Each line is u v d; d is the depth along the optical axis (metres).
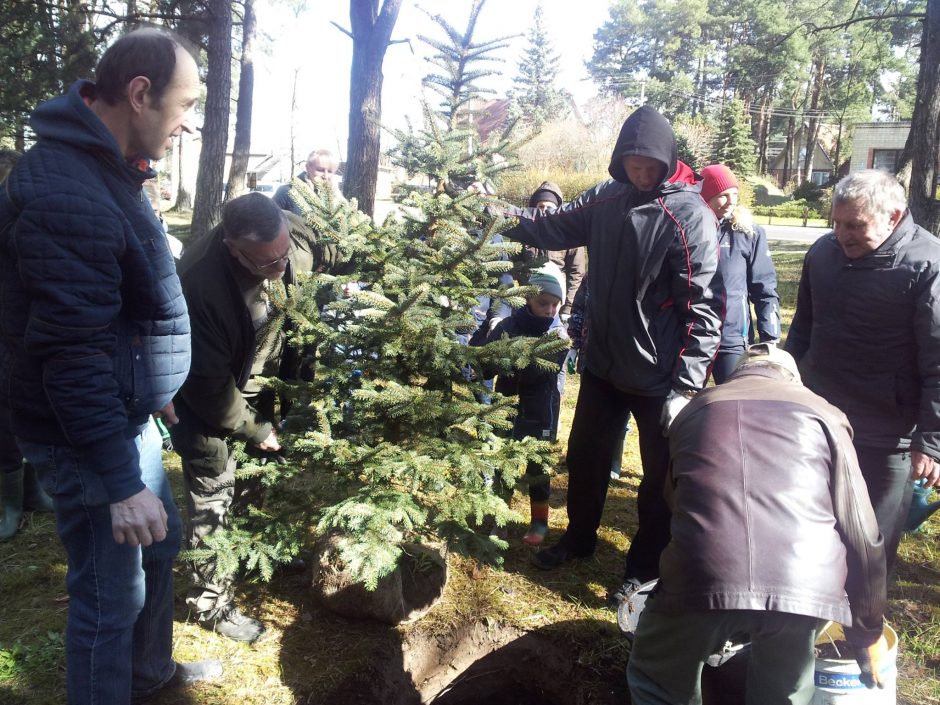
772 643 2.07
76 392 1.83
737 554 1.99
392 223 3.24
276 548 2.73
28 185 1.78
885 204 2.70
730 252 4.04
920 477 2.78
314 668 2.87
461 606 3.32
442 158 3.05
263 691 2.73
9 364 1.92
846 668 2.31
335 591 3.06
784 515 2.02
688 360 3.03
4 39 10.49
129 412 2.10
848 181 2.77
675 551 2.12
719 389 2.34
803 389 2.28
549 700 3.15
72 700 2.16
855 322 2.87
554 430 4.49
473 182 3.21
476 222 3.21
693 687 2.21
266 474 2.88
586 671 3.03
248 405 2.75
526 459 2.92
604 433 3.44
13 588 3.35
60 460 2.01
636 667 2.34
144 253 1.99
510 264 3.06
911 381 2.85
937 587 3.60
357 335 2.88
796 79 50.06
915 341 2.79
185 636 3.00
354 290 3.12
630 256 3.05
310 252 3.03
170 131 1.99
